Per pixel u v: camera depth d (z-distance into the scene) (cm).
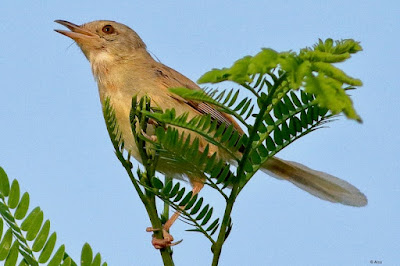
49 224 480
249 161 500
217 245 496
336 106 314
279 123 502
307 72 321
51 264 473
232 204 497
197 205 498
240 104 454
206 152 492
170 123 484
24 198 481
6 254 468
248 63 329
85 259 471
